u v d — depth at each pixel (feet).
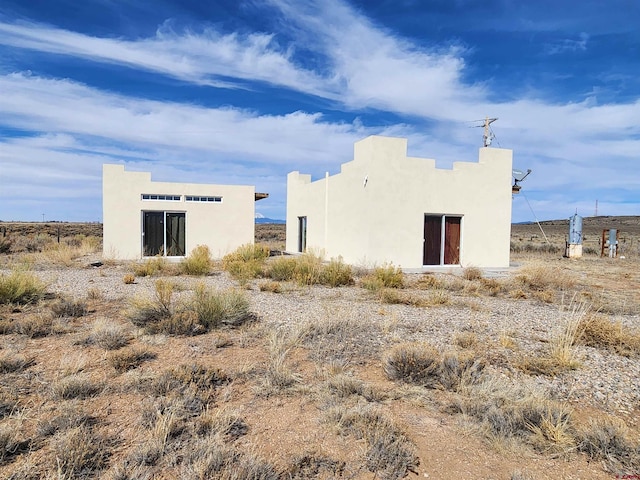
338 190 59.41
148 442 10.11
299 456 9.92
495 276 46.24
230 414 11.80
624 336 19.79
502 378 15.03
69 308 23.06
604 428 11.25
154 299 25.62
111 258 56.80
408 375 14.94
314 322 21.59
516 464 9.94
